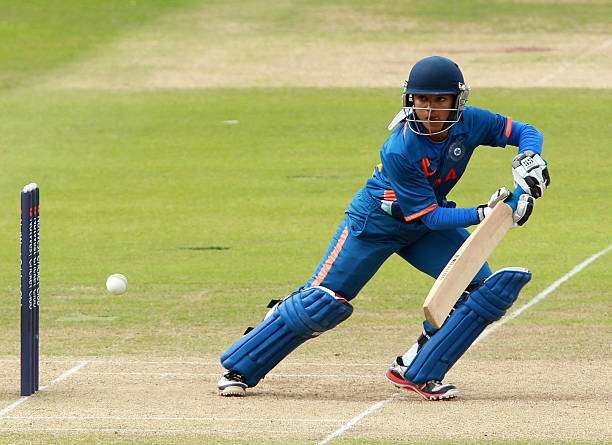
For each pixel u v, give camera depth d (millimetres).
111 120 82750
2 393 30422
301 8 123000
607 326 38844
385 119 82125
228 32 112500
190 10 122812
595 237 54406
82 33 113062
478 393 30344
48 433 26484
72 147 75625
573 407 28516
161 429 26766
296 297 29938
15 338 38031
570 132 77688
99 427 26969
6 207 62094
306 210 60531
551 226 56719
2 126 80938
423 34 111062
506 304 29234
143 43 108438
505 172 68188
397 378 30141
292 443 25453
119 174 69125
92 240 54781
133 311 41844
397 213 28984
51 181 67562
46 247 53438
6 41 109375
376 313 41250
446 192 29688
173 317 40875
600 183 66125
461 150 28922
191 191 65125
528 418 27469
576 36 108875
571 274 47344
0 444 25594
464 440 25547
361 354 35406
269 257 51125
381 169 29562
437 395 29438
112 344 36875
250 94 89875
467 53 102250
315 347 36375
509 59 99375
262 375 30328
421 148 28281
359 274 29906
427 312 27047
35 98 89125
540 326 38875
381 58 101625
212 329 39094
